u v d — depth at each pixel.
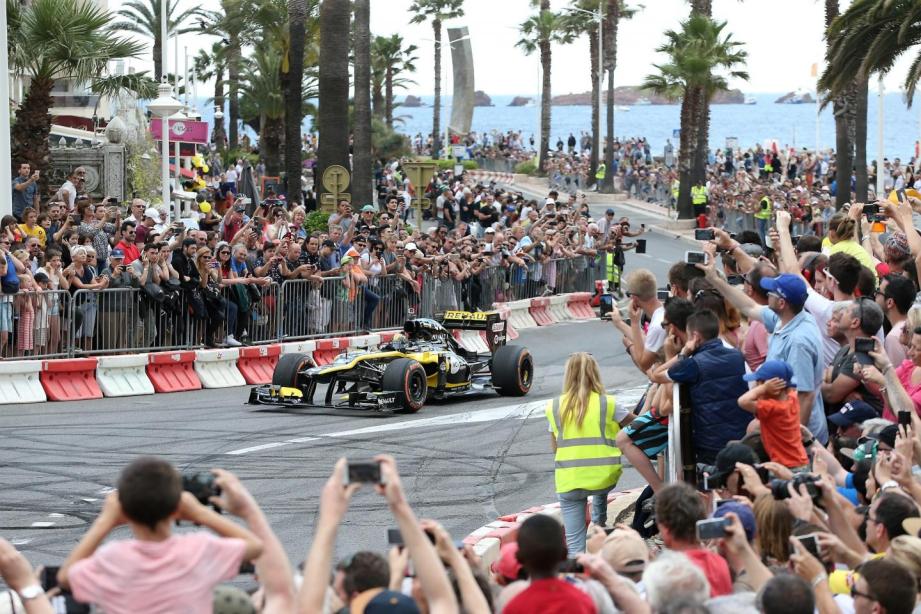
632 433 15.80
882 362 14.30
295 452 24.05
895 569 9.31
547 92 122.56
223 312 32.81
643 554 10.79
